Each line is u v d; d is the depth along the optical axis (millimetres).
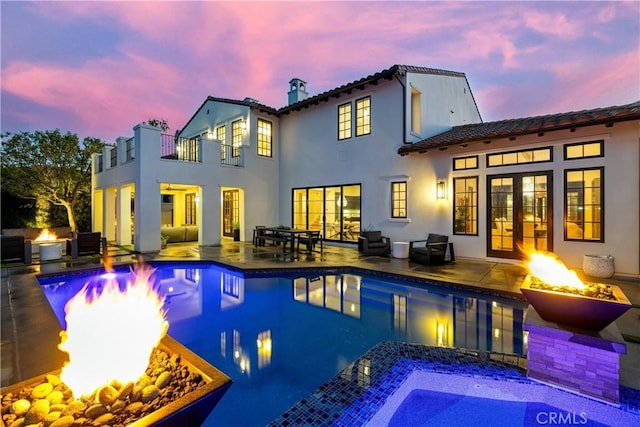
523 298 5598
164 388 1887
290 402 2863
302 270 8047
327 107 12812
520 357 3504
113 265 8141
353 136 11906
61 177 15227
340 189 12422
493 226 8695
